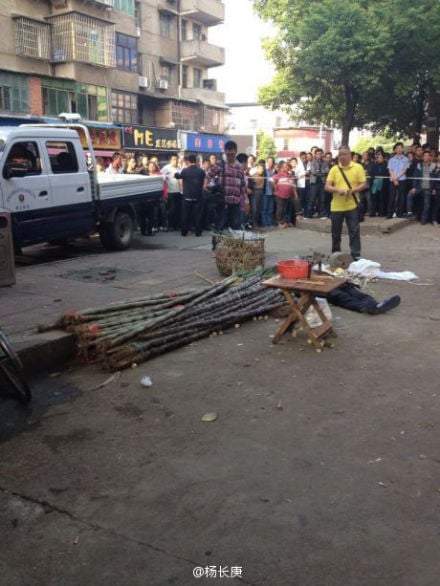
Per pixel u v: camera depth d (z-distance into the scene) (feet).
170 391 13.79
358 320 19.15
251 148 127.24
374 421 11.98
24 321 17.94
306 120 69.00
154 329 16.65
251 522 8.74
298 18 54.90
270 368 15.05
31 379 15.07
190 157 37.06
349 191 27.09
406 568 7.68
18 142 27.02
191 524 8.75
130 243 33.86
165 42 102.68
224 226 34.30
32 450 11.23
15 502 9.48
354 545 8.16
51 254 32.37
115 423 12.26
